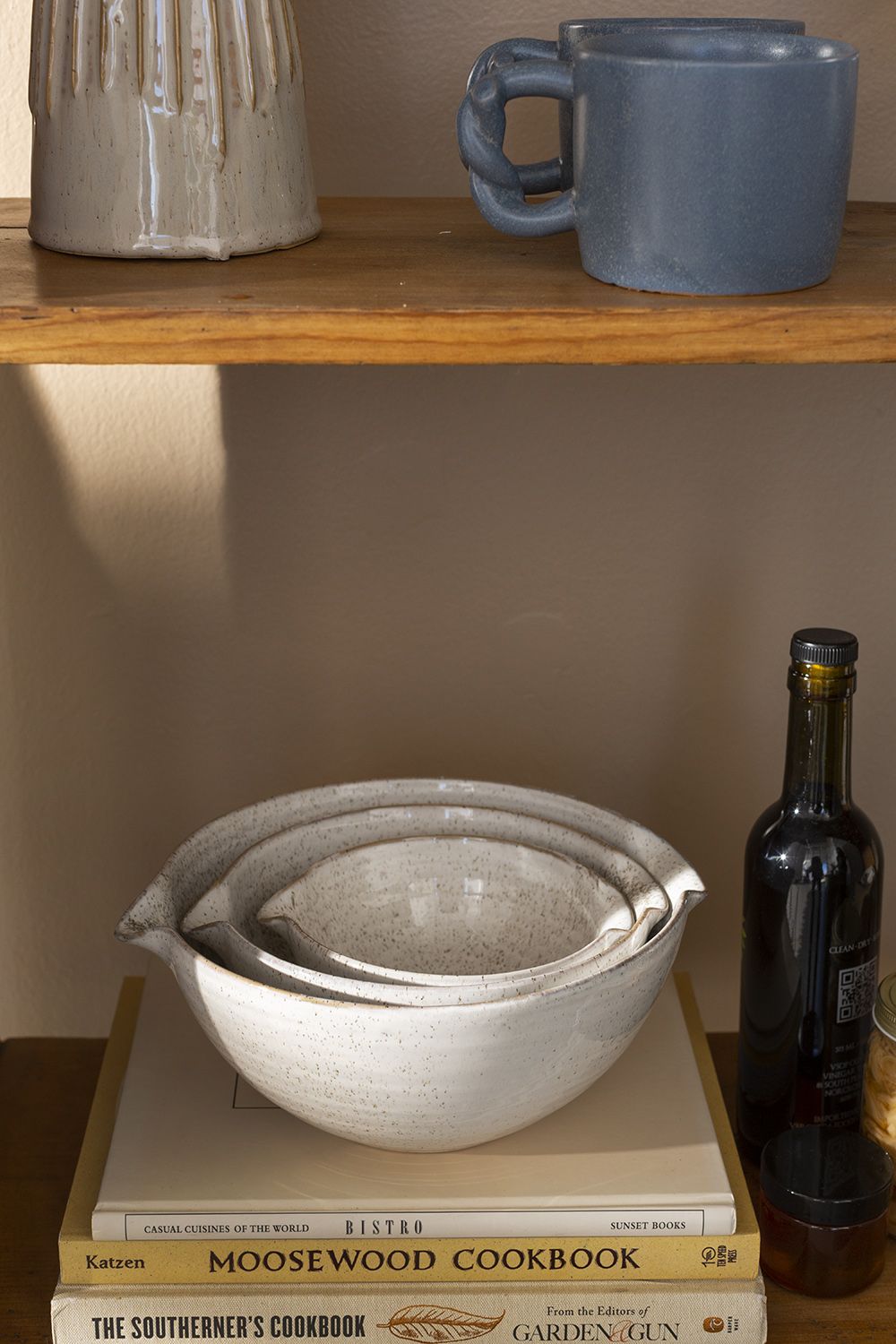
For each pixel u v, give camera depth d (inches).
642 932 21.2
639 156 17.6
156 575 28.6
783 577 29.0
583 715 29.8
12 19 25.4
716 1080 24.8
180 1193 21.4
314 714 29.6
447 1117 20.1
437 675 29.4
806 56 18.9
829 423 28.0
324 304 17.4
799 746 24.4
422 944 24.6
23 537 28.2
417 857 24.8
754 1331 21.5
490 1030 18.9
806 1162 23.6
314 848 24.6
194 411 27.5
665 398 27.7
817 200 17.7
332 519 28.3
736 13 25.7
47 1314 22.6
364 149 26.3
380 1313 21.2
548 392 27.5
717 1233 21.3
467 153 19.4
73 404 27.5
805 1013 25.0
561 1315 21.4
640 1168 22.0
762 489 28.4
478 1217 21.2
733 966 31.5
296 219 20.8
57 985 31.4
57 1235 24.2
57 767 29.8
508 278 19.1
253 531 28.3
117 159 19.3
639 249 18.0
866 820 24.8
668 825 30.6
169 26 18.8
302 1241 21.2
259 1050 19.9
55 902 30.7
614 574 28.9
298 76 20.6
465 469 28.0
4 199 26.0
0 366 27.1
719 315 17.3
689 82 17.0
